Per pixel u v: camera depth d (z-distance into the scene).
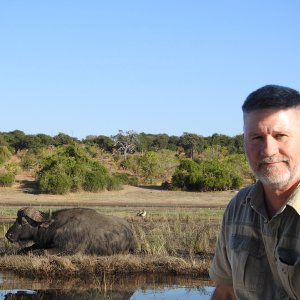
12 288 11.90
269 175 3.42
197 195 45.12
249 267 3.67
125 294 11.50
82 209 16.30
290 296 3.46
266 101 3.40
